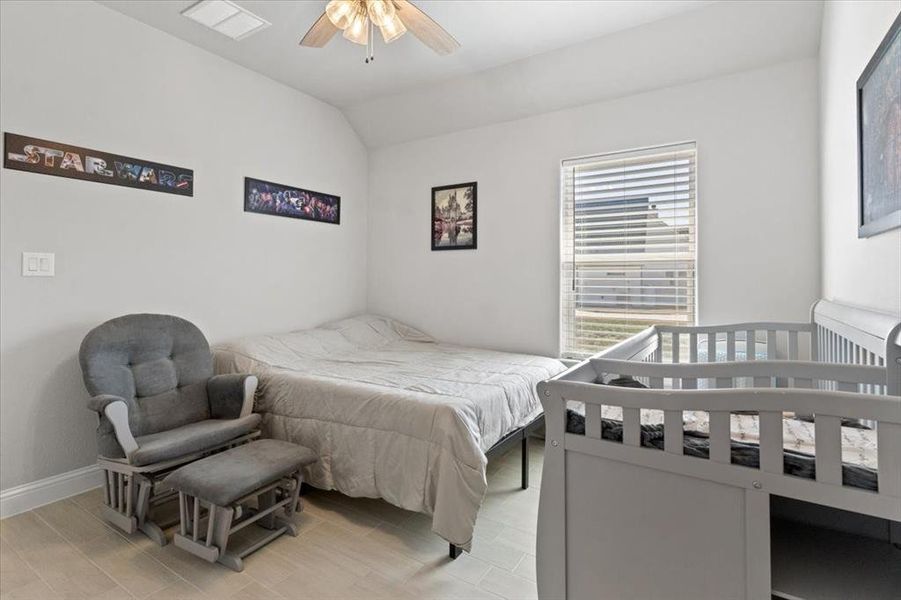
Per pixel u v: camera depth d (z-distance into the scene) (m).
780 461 0.92
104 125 2.50
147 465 1.94
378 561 1.82
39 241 2.27
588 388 1.13
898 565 1.10
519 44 2.84
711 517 1.00
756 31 2.50
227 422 2.32
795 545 1.18
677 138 2.90
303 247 3.67
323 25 2.05
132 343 2.28
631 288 3.12
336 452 2.22
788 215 2.60
